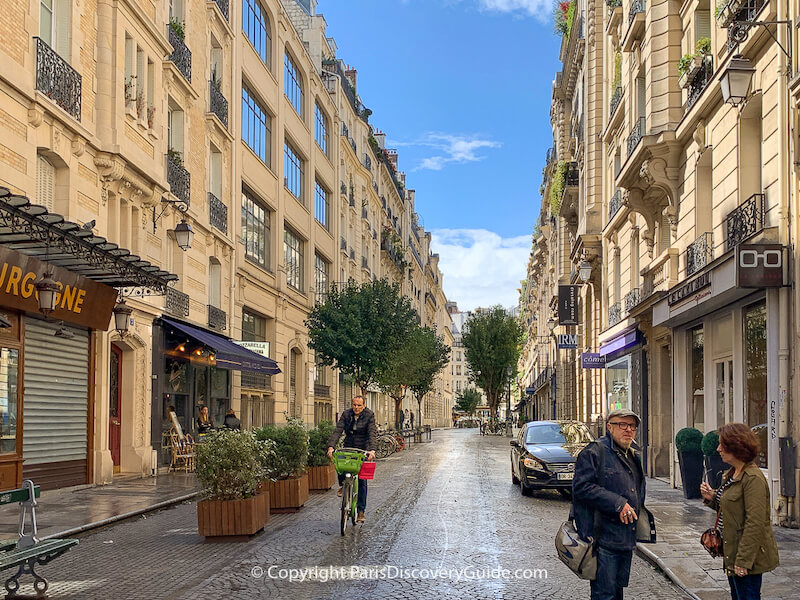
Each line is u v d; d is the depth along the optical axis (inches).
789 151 456.1
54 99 575.2
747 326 543.2
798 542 390.6
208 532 394.6
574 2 1455.5
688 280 596.7
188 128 880.9
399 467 952.3
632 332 837.8
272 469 458.6
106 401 669.3
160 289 639.8
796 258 442.9
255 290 1139.3
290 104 1364.4
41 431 581.0
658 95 725.3
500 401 2972.4
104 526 444.8
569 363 1728.6
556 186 1562.5
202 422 871.1
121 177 687.1
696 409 685.3
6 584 284.0
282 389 1272.1
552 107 2091.5
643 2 799.1
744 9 519.2
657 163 723.4
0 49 507.5
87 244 504.7
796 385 440.1
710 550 207.0
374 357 1306.6
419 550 372.8
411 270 3080.7
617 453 207.2
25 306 538.6
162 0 810.8
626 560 204.8
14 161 524.7
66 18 617.0
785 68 460.4
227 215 1016.9
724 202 577.9
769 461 465.1
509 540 407.2
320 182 1625.2
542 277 2687.0
